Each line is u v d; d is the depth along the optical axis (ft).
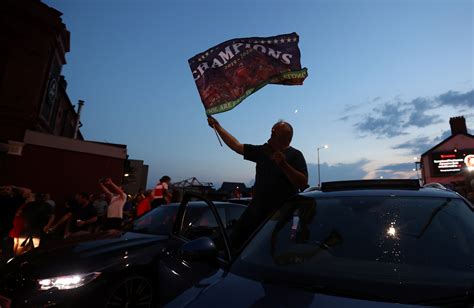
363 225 6.21
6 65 44.11
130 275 11.39
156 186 27.78
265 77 9.39
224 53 9.73
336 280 4.83
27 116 44.88
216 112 9.43
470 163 103.35
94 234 14.42
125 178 82.64
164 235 13.64
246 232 8.90
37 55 46.98
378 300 4.29
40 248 12.55
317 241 6.06
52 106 55.67
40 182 45.11
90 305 10.25
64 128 76.79
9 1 44.29
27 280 10.11
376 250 5.50
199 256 6.16
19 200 24.32
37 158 45.21
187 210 15.11
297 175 8.02
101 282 10.63
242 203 18.16
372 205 6.75
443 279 4.62
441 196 6.86
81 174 49.03
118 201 25.14
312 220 6.70
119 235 13.84
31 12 46.24
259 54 9.57
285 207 7.72
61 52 54.49
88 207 28.68
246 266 5.74
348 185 8.14
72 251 11.63
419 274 4.78
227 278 5.44
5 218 23.27
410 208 6.48
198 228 14.30
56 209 45.88
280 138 8.63
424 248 5.38
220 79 9.58
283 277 5.14
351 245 5.74
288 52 9.47
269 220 7.42
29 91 45.47
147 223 15.34
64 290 9.96
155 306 11.69
